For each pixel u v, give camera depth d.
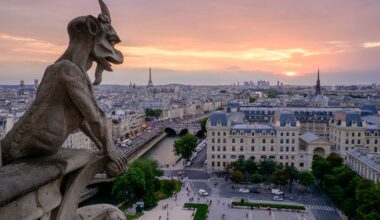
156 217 119.69
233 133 187.25
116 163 12.27
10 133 11.23
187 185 162.50
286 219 119.44
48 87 11.08
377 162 146.75
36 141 10.99
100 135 11.98
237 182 160.50
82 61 11.92
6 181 8.47
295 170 157.25
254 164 168.75
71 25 12.01
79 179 11.65
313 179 150.12
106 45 12.45
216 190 154.62
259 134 186.88
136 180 125.19
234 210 129.12
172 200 139.50
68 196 11.19
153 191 135.00
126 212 122.25
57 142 11.29
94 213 12.51
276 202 138.38
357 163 163.38
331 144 199.75
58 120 11.20
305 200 141.62
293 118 188.25
